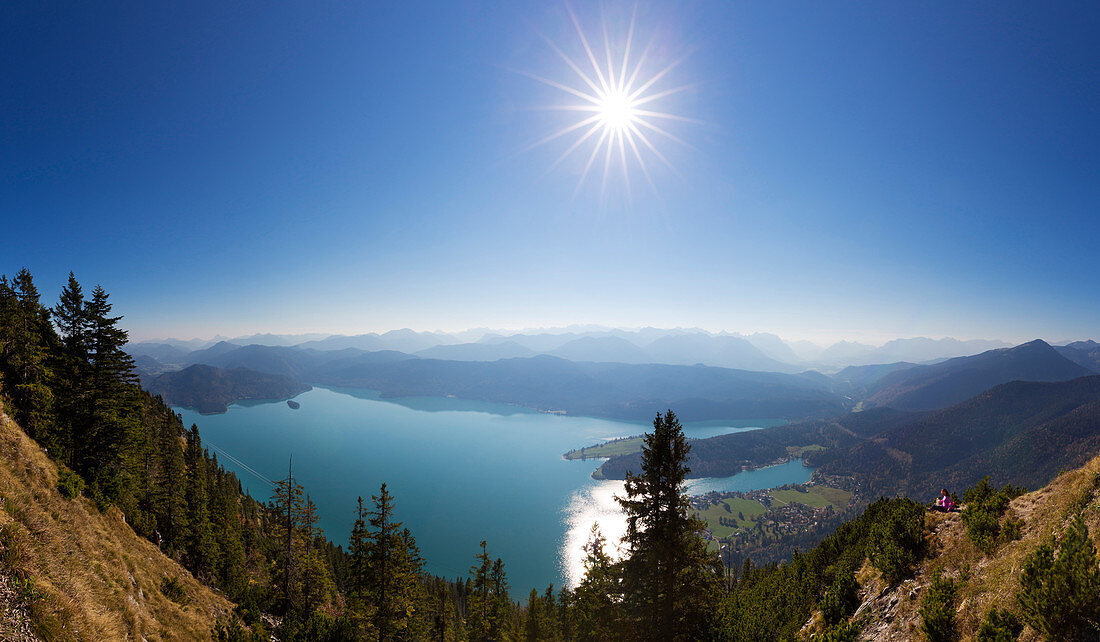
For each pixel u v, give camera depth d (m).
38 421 33.31
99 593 17.11
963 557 20.72
